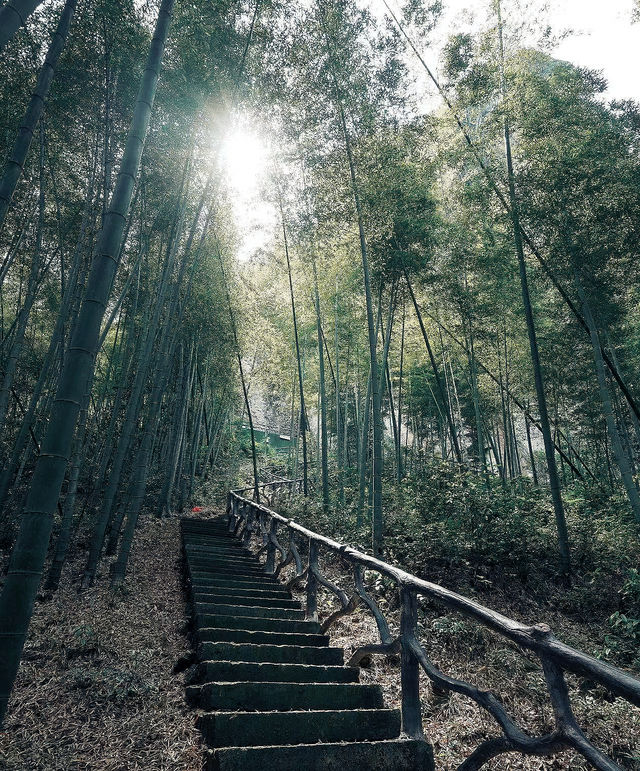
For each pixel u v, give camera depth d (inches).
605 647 216.7
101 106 293.3
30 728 106.3
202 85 287.6
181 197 335.3
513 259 422.6
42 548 87.5
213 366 633.0
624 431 595.5
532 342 329.7
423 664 87.9
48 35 259.3
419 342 623.2
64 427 92.1
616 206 327.0
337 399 596.7
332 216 382.3
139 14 273.3
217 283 470.9
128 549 241.0
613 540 340.2
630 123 357.4
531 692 154.7
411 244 375.6
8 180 122.3
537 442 1211.2
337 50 328.2
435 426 909.2
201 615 159.6
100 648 153.3
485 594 265.0
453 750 112.0
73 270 306.5
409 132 350.3
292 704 110.8
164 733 101.9
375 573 247.4
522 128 341.4
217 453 853.8
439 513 316.2
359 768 87.4
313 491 576.1
